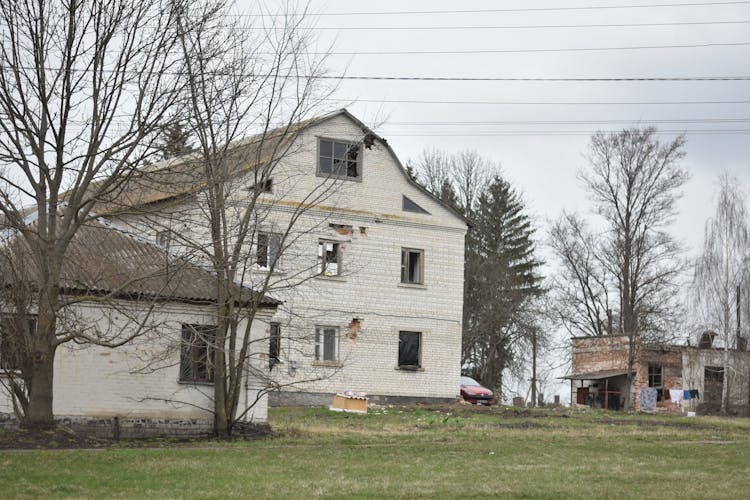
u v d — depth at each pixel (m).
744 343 70.25
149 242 36.56
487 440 34.12
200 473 23.67
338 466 25.75
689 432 40.16
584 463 27.69
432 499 20.84
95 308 33.03
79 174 29.41
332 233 54.41
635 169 72.62
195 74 30.42
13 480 21.72
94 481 22.00
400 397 56.16
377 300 55.88
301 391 52.72
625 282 72.50
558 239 84.56
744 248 70.94
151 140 29.53
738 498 21.61
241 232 32.84
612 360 71.00
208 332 34.62
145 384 33.78
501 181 90.81
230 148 34.31
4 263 30.72
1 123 28.02
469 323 81.56
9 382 30.48
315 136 53.81
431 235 58.03
